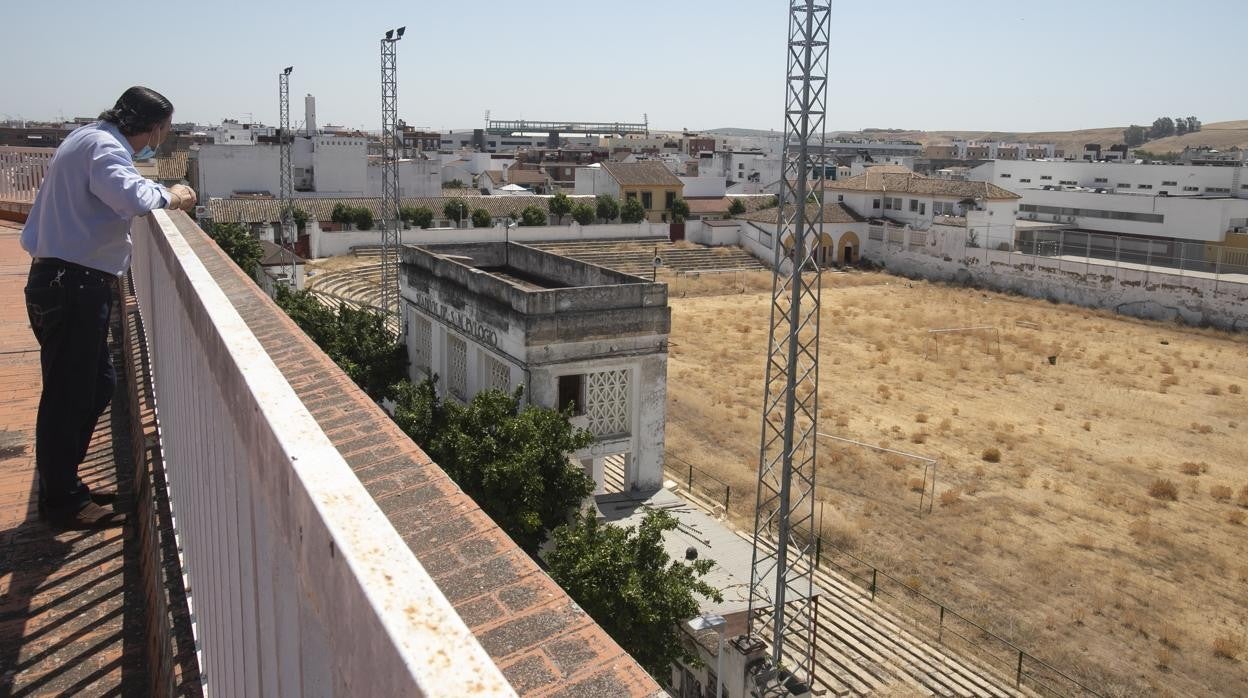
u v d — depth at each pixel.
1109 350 49.59
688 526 22.33
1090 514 27.59
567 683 1.64
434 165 79.75
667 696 1.62
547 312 21.20
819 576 22.41
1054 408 38.78
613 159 118.69
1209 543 26.00
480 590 1.91
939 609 21.69
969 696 18.17
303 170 73.75
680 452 31.61
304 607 1.99
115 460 7.05
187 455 4.73
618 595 13.70
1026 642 20.47
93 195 5.43
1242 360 47.66
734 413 36.69
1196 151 106.50
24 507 5.97
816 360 18.23
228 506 3.19
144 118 5.72
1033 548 25.16
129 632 4.76
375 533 1.65
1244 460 32.97
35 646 4.60
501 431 17.28
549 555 14.50
